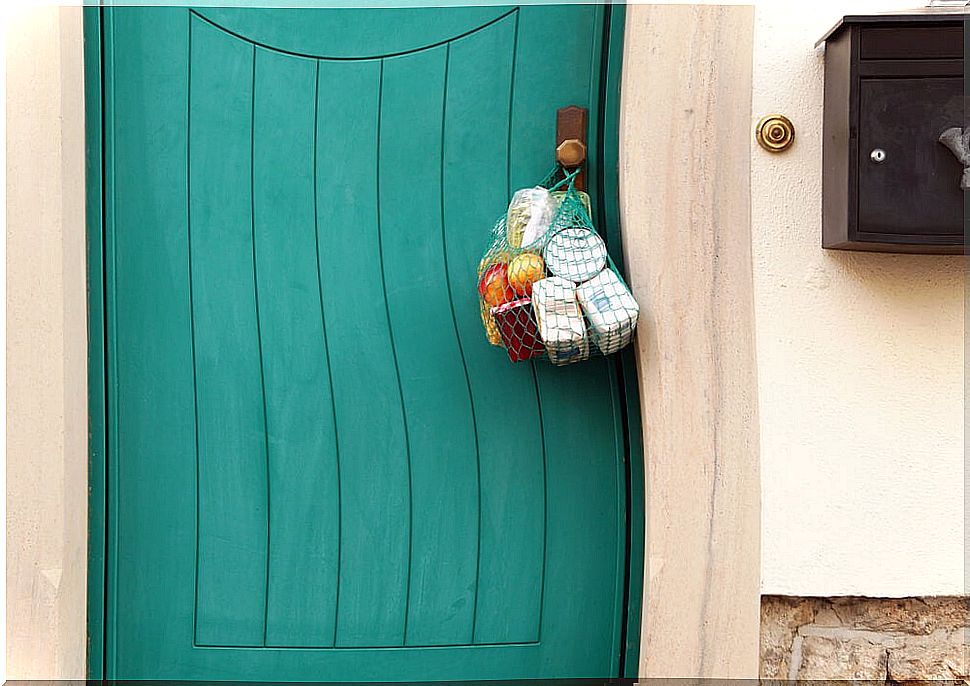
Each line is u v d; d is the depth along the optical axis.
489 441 1.77
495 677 1.76
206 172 1.78
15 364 1.63
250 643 1.77
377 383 1.78
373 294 1.78
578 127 1.72
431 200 1.78
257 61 1.78
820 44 1.56
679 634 1.60
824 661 1.59
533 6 1.77
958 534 1.57
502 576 1.77
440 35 1.78
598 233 1.73
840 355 1.58
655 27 1.62
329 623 1.77
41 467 1.64
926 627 1.58
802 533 1.58
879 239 1.44
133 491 1.76
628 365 1.74
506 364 1.77
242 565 1.77
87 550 1.74
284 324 1.78
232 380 1.78
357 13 1.78
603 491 1.76
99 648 1.74
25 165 1.63
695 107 1.61
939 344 1.58
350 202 1.78
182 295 1.77
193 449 1.77
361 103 1.78
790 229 1.59
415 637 1.77
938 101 1.43
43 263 1.64
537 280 1.57
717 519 1.60
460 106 1.77
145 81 1.77
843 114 1.47
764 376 1.59
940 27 1.42
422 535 1.77
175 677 1.76
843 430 1.58
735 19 1.60
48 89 1.64
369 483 1.78
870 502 1.58
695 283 1.61
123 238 1.76
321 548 1.77
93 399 1.75
